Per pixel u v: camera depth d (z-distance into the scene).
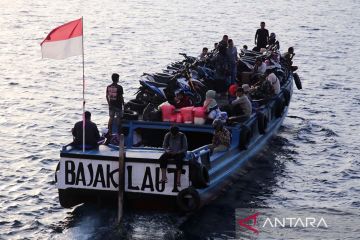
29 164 38.50
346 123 50.31
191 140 34.50
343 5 156.00
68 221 30.02
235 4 151.62
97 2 149.25
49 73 67.44
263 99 38.78
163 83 37.91
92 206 30.78
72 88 60.09
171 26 109.12
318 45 92.75
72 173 29.05
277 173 37.56
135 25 109.94
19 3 141.88
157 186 28.41
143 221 29.22
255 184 35.50
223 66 40.91
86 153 28.92
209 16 125.62
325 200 33.94
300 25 115.69
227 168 32.56
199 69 41.72
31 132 45.28
